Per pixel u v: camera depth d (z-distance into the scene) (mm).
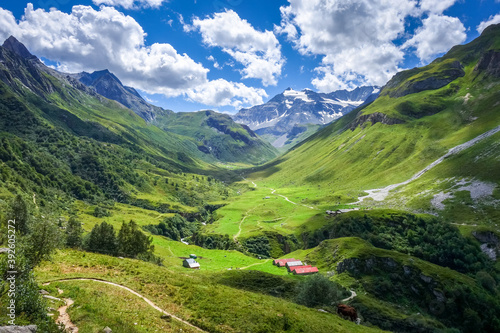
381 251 123562
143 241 98188
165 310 34438
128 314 30375
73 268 43531
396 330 77875
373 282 108062
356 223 190625
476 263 144625
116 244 93312
